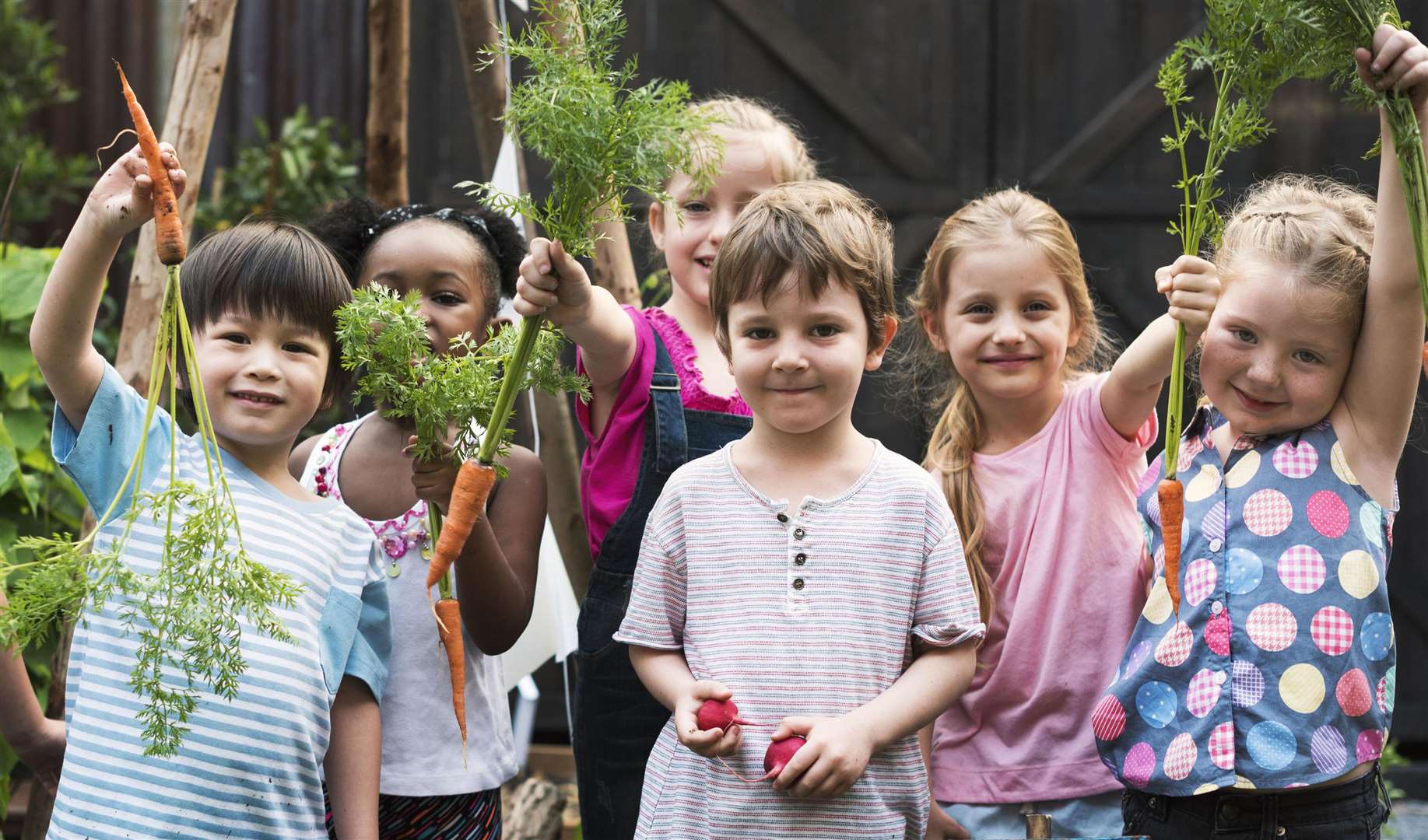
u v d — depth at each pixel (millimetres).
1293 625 2111
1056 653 2359
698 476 2086
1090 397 2439
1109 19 5023
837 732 1872
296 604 1982
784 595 1980
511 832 3650
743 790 1930
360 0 4992
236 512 1979
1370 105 2043
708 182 2076
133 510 1769
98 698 1915
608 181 1882
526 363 1935
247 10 5012
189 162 2822
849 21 5062
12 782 4055
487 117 3133
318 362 2068
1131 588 2385
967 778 2404
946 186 5074
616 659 2328
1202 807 2146
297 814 1964
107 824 1867
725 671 1969
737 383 2061
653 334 2473
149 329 2773
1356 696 2092
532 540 2350
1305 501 2166
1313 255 2148
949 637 1981
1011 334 2400
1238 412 2234
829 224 2047
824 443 2068
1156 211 4984
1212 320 2225
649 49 5059
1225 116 1969
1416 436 4750
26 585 1732
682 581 2066
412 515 2277
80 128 5184
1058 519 2395
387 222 2500
